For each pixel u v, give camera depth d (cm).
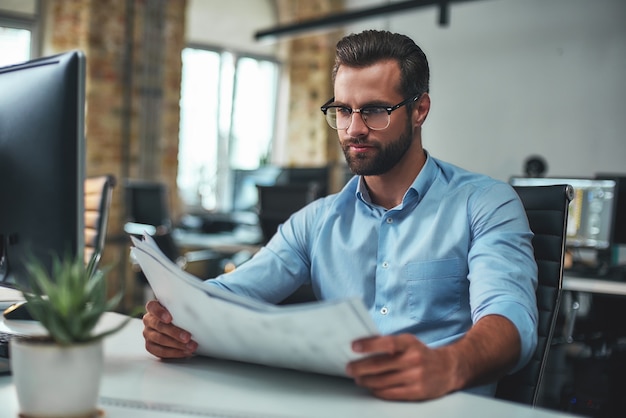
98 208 250
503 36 779
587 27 723
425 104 157
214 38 831
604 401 342
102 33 660
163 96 701
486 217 148
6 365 116
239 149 874
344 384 114
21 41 659
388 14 651
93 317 87
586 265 422
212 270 539
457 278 150
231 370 122
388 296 154
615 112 705
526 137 762
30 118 134
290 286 168
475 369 111
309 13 873
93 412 91
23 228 136
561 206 158
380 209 161
